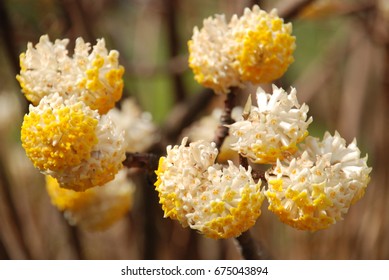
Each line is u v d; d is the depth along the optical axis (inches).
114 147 19.0
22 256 28.7
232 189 18.3
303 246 31.3
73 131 18.6
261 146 18.6
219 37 20.4
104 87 19.7
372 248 31.2
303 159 18.5
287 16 27.8
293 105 18.8
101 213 23.8
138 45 41.2
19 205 31.4
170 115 29.0
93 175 19.0
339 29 40.8
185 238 29.7
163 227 30.0
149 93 40.3
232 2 28.9
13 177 31.8
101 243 31.7
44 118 18.6
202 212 18.3
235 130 18.8
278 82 28.9
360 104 34.8
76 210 23.8
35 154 18.8
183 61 31.4
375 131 32.9
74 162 18.7
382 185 31.8
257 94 18.9
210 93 28.5
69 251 29.0
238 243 21.1
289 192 18.4
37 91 19.7
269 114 18.7
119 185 23.9
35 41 28.9
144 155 20.0
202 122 26.5
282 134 18.7
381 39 31.4
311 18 32.0
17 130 34.1
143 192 28.6
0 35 27.0
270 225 31.4
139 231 30.5
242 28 20.2
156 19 40.7
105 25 33.5
